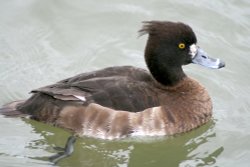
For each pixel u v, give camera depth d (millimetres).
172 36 10812
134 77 10898
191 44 11008
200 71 12969
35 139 10812
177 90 11109
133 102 10445
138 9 14391
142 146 10812
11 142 10695
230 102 12039
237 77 12711
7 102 11547
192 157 10703
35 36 13539
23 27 13750
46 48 13250
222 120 11555
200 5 14469
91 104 10367
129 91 10500
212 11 14297
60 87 10445
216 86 12477
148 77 11078
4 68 12562
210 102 11406
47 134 10875
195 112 10992
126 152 10781
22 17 13992
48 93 10297
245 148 10789
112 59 13070
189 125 10898
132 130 10453
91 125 10414
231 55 13219
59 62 12883
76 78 10742
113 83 10547
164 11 14320
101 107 10367
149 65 11023
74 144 10547
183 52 10992
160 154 10875
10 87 12008
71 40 13516
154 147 10859
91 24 13969
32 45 13289
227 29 13859
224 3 14492
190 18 14148
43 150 10578
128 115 10375
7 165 10102
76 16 14156
